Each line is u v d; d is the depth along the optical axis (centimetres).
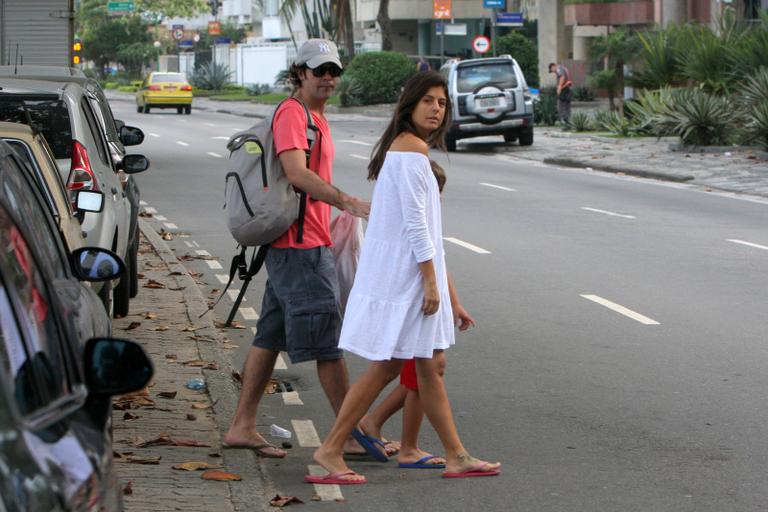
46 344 588
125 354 611
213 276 2302
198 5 18275
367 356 1066
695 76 5831
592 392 1458
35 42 4241
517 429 1301
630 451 1219
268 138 1127
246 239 1126
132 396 1335
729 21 6116
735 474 1145
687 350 1681
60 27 4241
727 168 4444
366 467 1164
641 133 6125
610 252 2605
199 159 5203
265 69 14038
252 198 1117
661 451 1218
